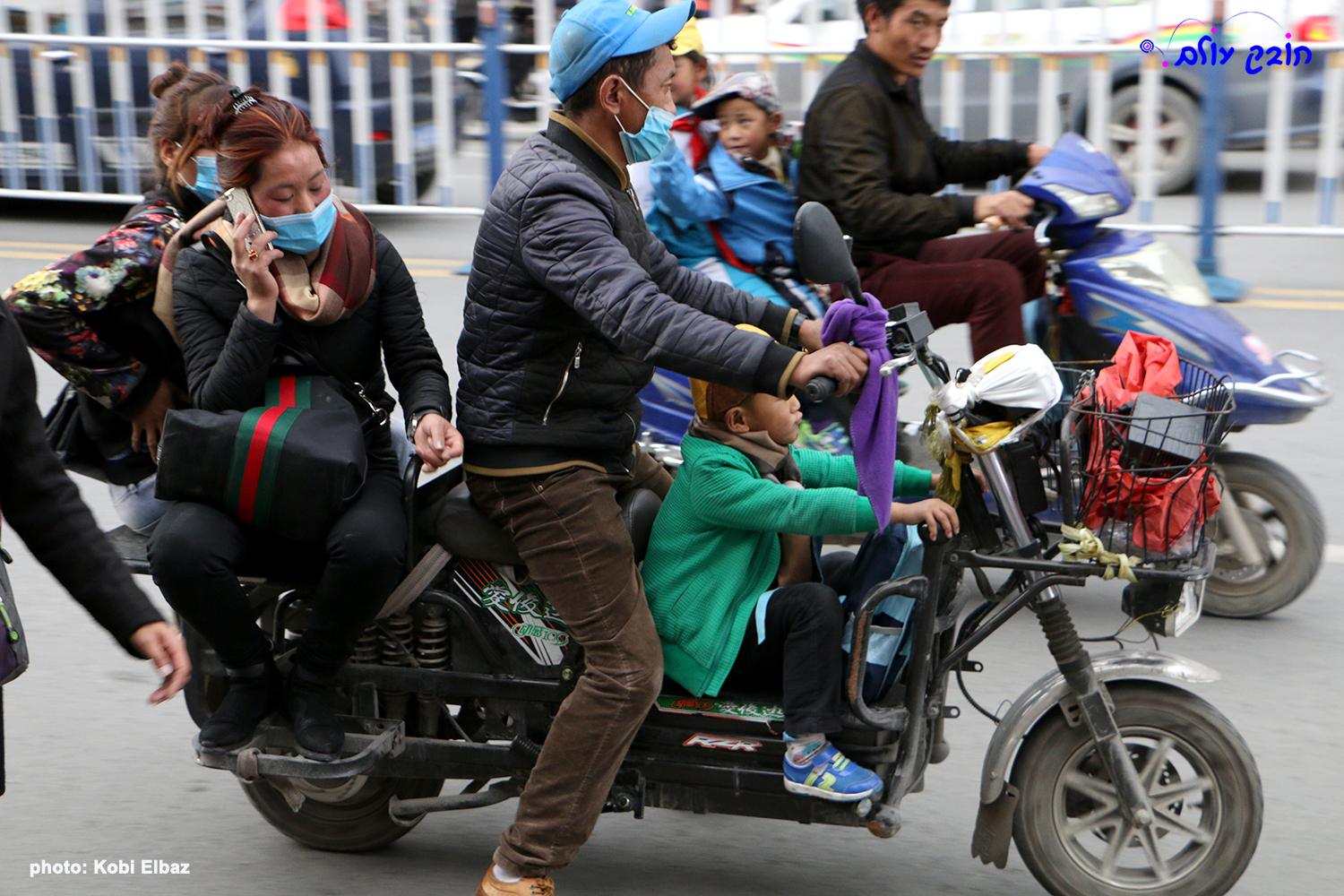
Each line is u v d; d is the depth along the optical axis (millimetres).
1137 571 5441
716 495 5551
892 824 5570
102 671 8539
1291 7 14922
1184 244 17016
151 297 5852
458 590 5891
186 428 5344
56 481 4555
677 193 8320
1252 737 7633
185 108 5941
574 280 4977
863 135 8469
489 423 5422
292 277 5527
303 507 5355
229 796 7191
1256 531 8953
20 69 17938
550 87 5305
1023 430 5352
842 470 6195
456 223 18703
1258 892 6238
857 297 5207
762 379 4770
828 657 5512
